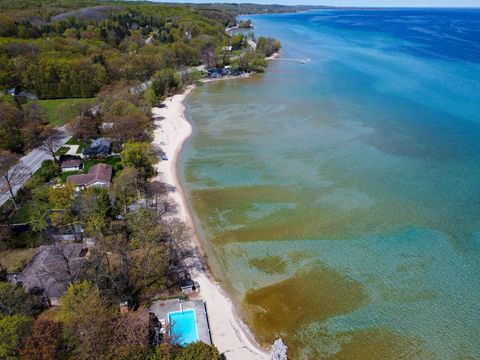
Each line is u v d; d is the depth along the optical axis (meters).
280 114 115.62
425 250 58.09
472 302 49.25
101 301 43.78
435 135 97.50
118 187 68.44
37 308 44.88
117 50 178.38
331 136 98.12
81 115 100.88
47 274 49.00
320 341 44.44
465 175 78.06
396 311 48.06
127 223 59.88
